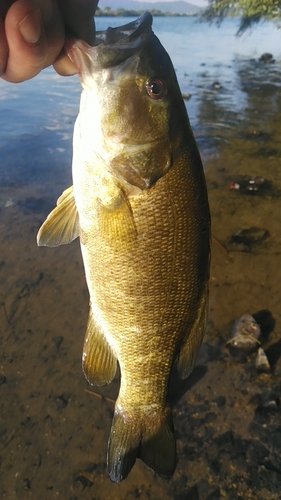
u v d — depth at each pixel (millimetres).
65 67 198
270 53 2523
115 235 209
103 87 201
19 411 404
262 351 435
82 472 356
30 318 505
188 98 1452
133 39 203
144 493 340
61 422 395
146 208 207
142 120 204
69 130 1104
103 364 243
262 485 338
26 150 965
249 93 1550
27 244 634
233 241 621
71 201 237
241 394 406
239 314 495
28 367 446
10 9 151
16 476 354
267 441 367
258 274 556
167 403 252
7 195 767
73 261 600
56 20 170
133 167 205
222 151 992
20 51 155
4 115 1217
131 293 217
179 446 367
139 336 228
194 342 247
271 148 1008
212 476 346
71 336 481
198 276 229
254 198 754
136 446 247
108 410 405
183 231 214
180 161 212
